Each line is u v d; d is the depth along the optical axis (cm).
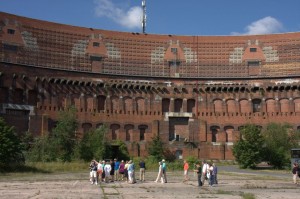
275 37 9275
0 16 8188
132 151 8475
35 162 6053
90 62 8950
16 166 5312
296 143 7319
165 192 3100
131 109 8894
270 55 9212
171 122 8969
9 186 3484
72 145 6844
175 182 4119
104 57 9069
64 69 8600
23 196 2734
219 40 9475
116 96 8900
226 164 8075
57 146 6688
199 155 8662
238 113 8938
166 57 9369
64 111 7369
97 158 6844
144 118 8888
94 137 7144
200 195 2903
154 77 9138
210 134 8862
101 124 8644
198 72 9319
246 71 9238
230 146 8688
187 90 9125
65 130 6850
